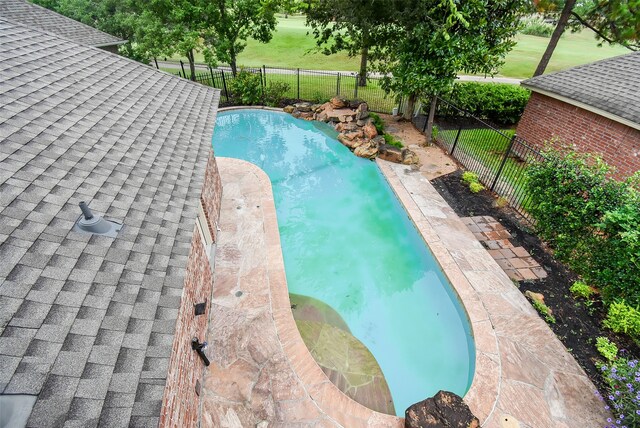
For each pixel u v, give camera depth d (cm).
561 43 4466
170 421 393
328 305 876
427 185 1281
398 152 1457
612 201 739
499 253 939
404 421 571
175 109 852
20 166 421
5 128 470
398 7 1373
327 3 1717
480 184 1258
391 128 1819
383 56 1858
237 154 1688
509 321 741
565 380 628
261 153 1698
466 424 526
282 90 2125
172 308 359
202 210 836
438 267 913
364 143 1577
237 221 1073
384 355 743
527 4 1397
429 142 1606
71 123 568
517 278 855
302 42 3741
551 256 925
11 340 258
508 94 1795
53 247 346
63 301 306
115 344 299
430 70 1343
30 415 228
